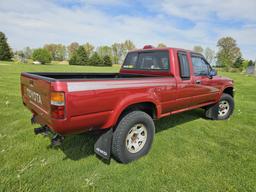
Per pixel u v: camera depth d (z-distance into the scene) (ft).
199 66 14.17
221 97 16.79
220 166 9.80
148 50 13.84
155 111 11.04
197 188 8.14
